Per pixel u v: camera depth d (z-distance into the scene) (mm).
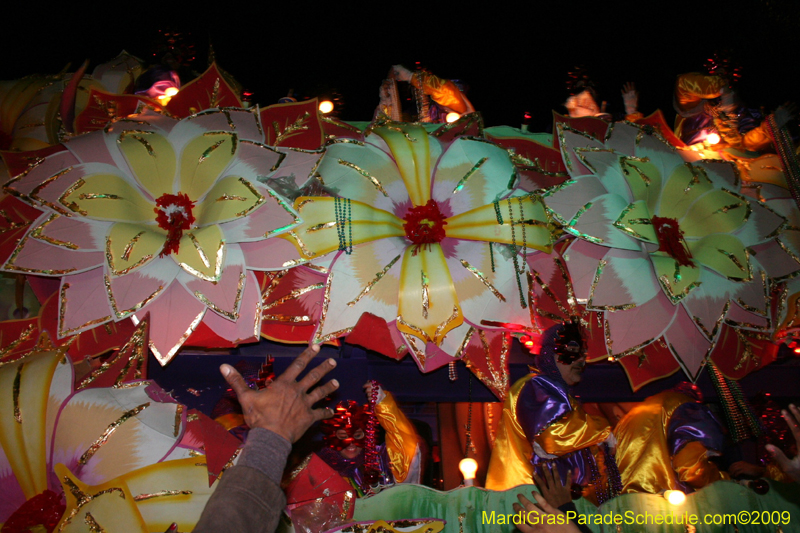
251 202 2232
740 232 2771
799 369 3113
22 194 2119
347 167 2420
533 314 2439
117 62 2973
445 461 3115
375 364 2756
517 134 2760
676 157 2855
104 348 2227
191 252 2176
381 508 2268
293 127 2469
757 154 3238
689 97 3367
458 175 2494
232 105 2504
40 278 2264
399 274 2389
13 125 2592
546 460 2480
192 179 2316
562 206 2523
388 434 2498
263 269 2266
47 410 2027
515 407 2551
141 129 2307
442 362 2443
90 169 2221
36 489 1971
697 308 2617
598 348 2646
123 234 2162
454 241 2459
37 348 2164
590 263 2584
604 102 3514
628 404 3479
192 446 2061
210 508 1393
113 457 1991
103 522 1921
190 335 2244
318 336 2277
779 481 2668
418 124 2637
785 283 2854
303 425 1581
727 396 2750
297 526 2109
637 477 2631
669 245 2666
